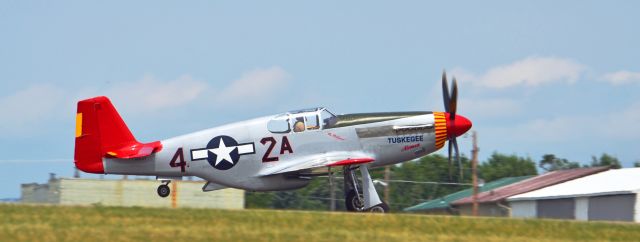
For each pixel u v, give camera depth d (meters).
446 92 96.31
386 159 92.94
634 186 138.25
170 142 92.31
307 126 91.75
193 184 136.12
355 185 92.12
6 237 62.47
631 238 70.06
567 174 155.38
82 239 62.38
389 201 195.75
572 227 73.44
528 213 140.00
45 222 68.94
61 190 134.88
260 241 63.38
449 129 94.56
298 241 63.72
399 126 92.94
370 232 68.56
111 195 135.25
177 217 72.56
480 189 161.88
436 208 156.25
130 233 64.81
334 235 66.25
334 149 91.69
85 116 92.12
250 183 91.88
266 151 91.25
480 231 70.94
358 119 92.75
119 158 91.62
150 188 136.12
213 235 64.94
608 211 134.75
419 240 65.62
